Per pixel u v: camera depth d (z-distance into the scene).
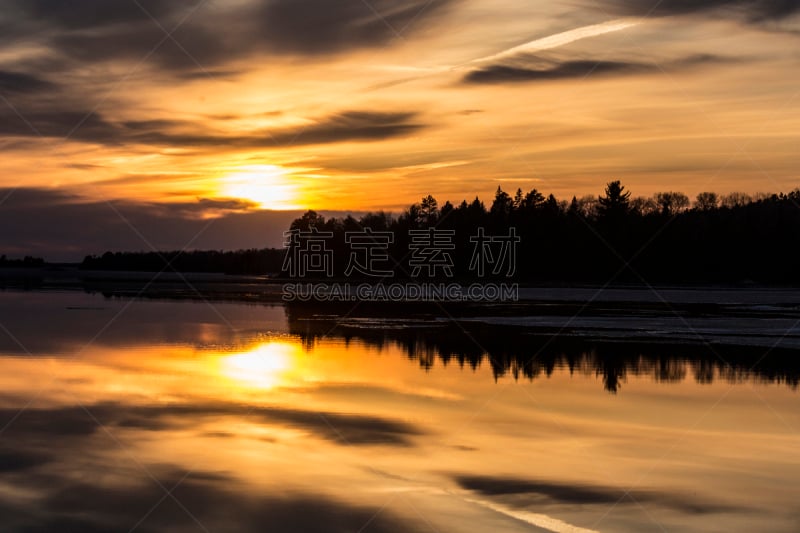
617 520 13.90
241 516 13.95
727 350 35.50
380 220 136.00
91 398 24.00
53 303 69.19
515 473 16.47
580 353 34.44
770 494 15.27
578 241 132.12
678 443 18.98
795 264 128.75
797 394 25.14
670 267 131.12
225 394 24.77
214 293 91.88
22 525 13.57
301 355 33.91
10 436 19.23
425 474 16.38
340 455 17.73
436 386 26.38
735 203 148.00
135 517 13.92
